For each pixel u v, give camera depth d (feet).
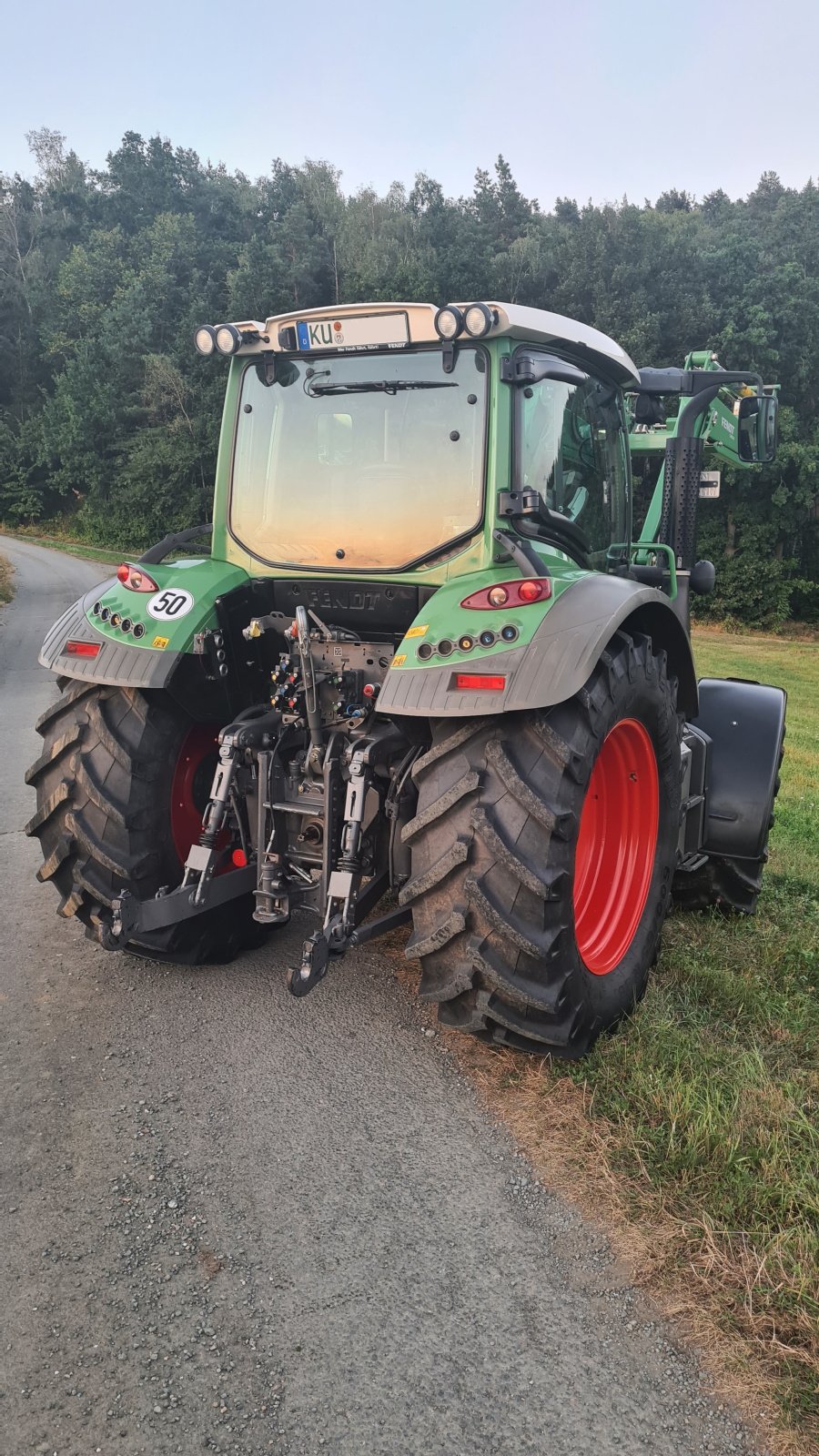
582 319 170.50
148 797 11.17
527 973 8.96
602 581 10.02
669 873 12.05
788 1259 7.32
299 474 11.21
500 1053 10.39
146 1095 9.70
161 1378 6.49
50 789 11.37
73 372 237.66
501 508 10.07
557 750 8.95
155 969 12.53
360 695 10.96
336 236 242.58
